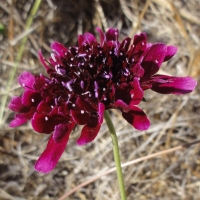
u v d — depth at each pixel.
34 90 0.13
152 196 0.26
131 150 0.27
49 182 0.27
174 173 0.26
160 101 0.28
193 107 0.27
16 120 0.13
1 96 0.29
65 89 0.13
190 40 0.30
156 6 0.32
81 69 0.13
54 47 0.15
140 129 0.12
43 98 0.13
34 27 0.31
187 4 0.31
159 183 0.26
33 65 0.30
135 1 0.28
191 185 0.26
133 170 0.26
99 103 0.12
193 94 0.27
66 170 0.28
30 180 0.27
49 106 0.13
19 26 0.31
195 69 0.28
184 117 0.27
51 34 0.32
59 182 0.27
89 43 0.14
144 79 0.13
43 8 0.32
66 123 0.13
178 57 0.29
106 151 0.27
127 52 0.14
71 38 0.32
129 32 0.32
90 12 0.32
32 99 0.13
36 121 0.12
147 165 0.26
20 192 0.27
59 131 0.12
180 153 0.26
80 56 0.13
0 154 0.27
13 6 0.31
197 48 0.29
